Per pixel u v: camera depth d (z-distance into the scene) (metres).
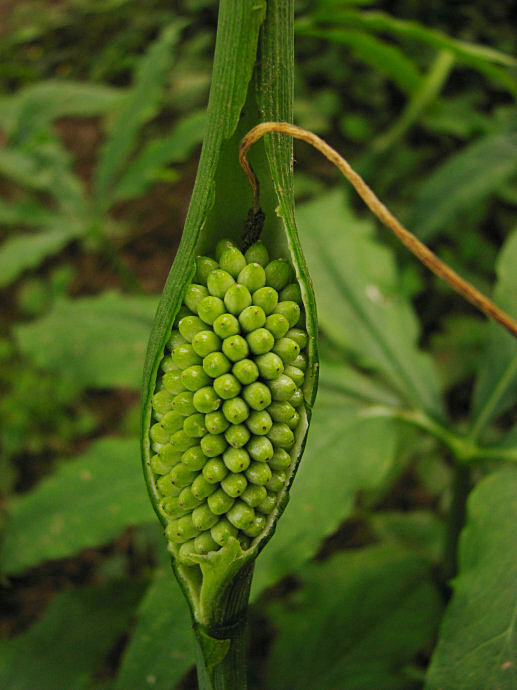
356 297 0.34
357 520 0.48
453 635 0.21
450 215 0.40
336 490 0.27
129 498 0.28
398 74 0.45
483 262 0.57
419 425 0.30
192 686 0.36
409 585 0.33
